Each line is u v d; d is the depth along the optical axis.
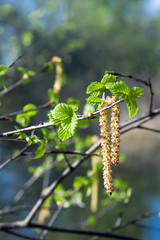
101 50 31.88
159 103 30.53
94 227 8.96
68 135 1.80
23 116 3.24
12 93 20.36
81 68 29.95
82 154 2.61
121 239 3.23
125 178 14.55
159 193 12.24
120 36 33.41
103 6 33.56
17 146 15.37
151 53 34.06
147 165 18.08
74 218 9.05
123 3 36.69
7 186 12.05
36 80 21.03
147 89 30.16
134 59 33.59
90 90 1.86
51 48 18.72
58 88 3.85
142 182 14.03
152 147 24.81
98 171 3.53
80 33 30.19
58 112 1.82
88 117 1.77
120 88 1.75
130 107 1.75
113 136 1.76
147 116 3.21
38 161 11.35
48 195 3.27
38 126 1.88
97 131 21.06
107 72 1.98
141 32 37.03
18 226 3.21
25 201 9.50
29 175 13.48
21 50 10.55
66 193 3.74
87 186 3.56
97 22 31.61
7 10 9.37
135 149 24.45
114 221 9.39
